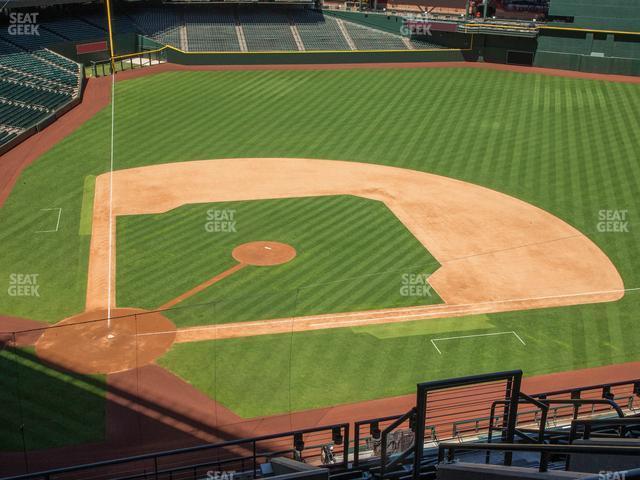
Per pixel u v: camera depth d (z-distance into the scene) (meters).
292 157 41.12
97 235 29.97
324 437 17.48
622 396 19.47
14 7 51.62
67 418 18.00
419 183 37.31
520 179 37.81
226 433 17.66
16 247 28.61
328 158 41.06
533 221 32.56
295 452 14.62
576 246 30.05
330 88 55.03
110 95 50.81
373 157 41.25
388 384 20.19
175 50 59.72
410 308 24.59
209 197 34.78
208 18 66.75
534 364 21.33
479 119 47.94
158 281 26.03
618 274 27.61
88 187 35.47
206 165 39.41
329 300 25.00
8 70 49.19
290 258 28.30
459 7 72.69
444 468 7.62
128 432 17.59
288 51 62.81
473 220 32.66
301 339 22.36
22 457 16.50
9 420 17.81
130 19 64.44
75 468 10.95
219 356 21.14
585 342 22.69
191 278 26.31
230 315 23.69
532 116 48.34
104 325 22.66
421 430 7.70
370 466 10.80
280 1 65.94
